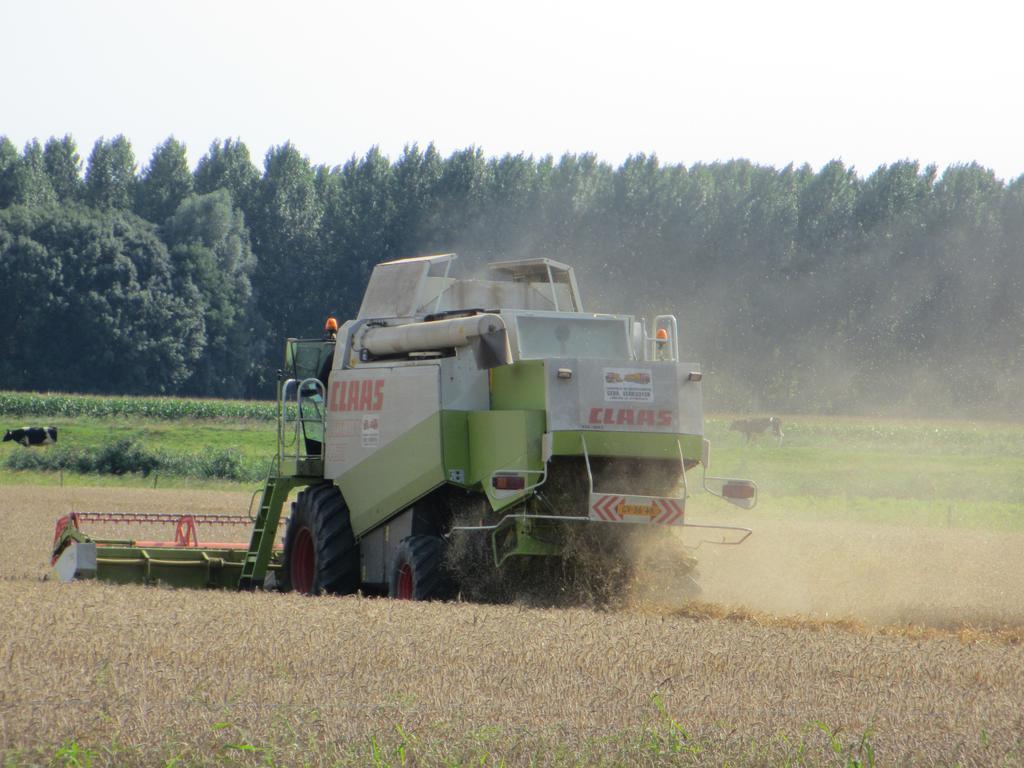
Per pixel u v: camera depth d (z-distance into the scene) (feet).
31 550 273.33
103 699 94.43
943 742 85.76
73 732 85.20
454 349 186.60
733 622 159.12
